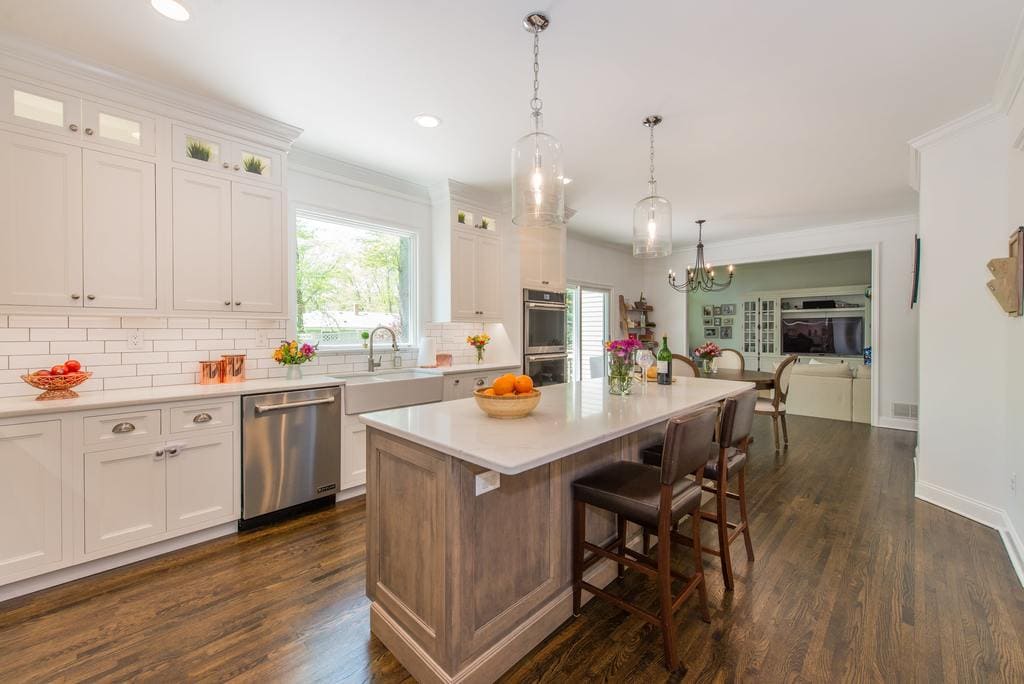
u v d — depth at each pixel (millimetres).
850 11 1896
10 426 1949
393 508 1694
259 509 2697
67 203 2242
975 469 2861
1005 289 2443
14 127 2105
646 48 2152
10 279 2102
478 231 4352
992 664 1603
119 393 2445
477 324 4738
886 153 3455
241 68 2330
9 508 1954
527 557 1692
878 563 2318
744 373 5145
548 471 1788
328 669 1603
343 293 3760
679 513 1681
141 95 2445
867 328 8055
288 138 3014
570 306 6633
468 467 1442
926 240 3152
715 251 6953
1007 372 2633
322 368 3584
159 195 2518
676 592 2084
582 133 3094
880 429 5387
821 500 3199
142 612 1909
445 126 2998
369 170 3785
